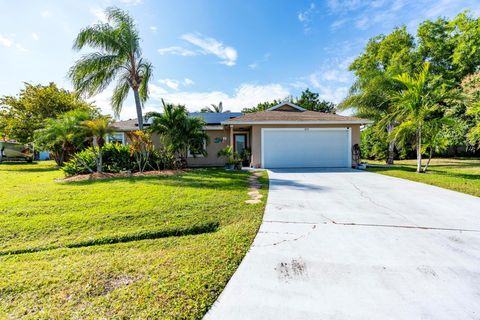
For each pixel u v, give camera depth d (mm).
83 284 2387
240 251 3086
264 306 2053
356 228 3848
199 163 15977
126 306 2055
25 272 2619
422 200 5605
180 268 2674
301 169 12062
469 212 4652
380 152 17922
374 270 2602
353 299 2133
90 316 1943
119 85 13500
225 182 7949
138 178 8695
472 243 3258
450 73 18891
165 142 10883
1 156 20062
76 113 10383
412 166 13227
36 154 25266
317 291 2254
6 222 4156
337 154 13039
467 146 16469
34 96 15562
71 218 4348
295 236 3547
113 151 10539
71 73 11586
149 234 3713
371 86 15031
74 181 8297
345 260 2828
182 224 4098
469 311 1966
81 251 3189
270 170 11648
